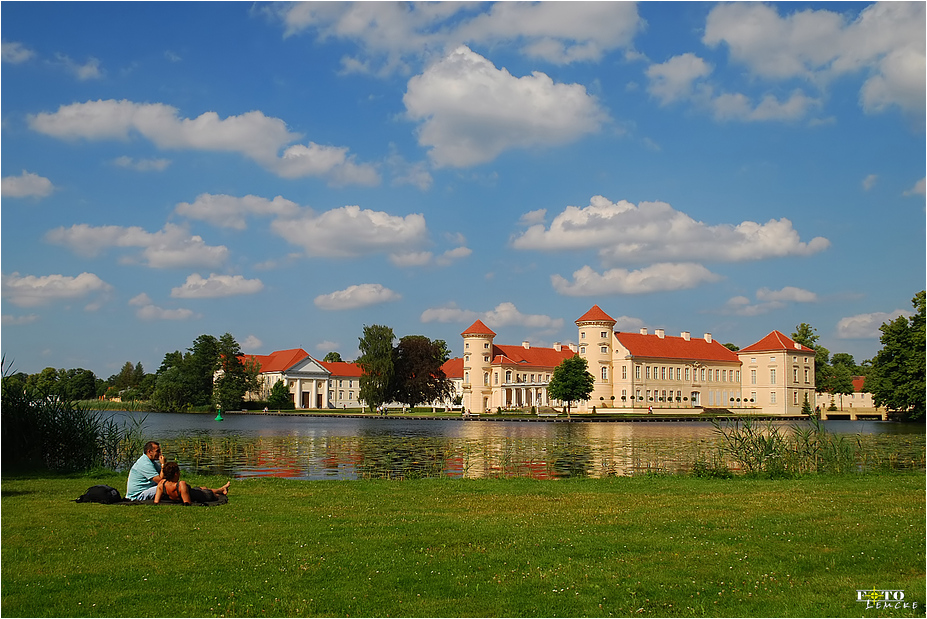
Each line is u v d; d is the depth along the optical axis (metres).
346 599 10.35
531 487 21.81
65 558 12.24
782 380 150.12
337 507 17.33
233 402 148.12
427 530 14.51
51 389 28.61
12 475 23.80
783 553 12.75
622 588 10.88
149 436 62.09
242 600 10.28
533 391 162.88
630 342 146.50
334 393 185.25
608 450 46.44
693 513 16.59
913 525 15.12
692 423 104.06
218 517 15.81
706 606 10.20
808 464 29.48
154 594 10.48
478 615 9.85
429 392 140.50
